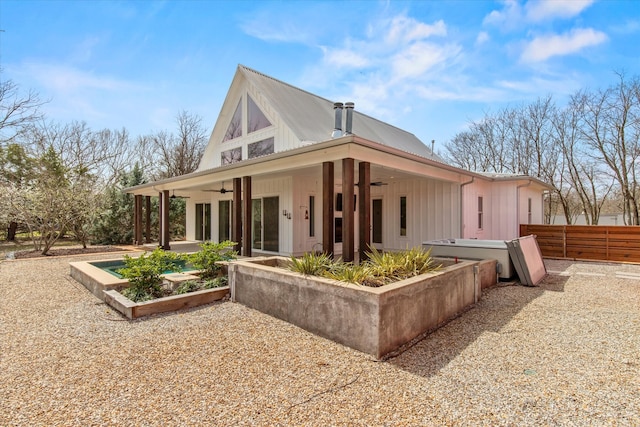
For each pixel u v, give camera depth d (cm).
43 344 351
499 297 544
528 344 350
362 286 347
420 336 372
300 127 1055
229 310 468
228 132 1356
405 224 1177
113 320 428
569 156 2100
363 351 330
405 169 801
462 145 2625
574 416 225
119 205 1617
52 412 232
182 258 654
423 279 384
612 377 279
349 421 221
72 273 724
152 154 2920
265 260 574
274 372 288
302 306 396
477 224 1130
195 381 273
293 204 1043
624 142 1855
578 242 966
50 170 1465
